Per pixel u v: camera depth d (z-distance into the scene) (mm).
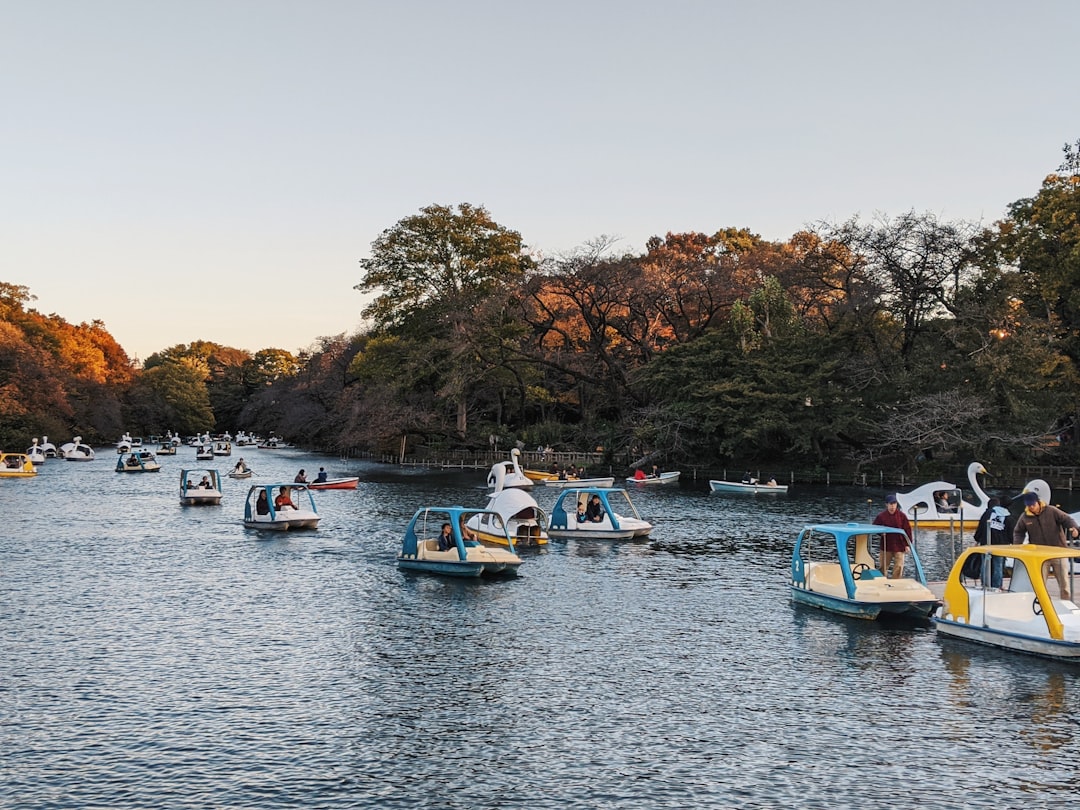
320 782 14570
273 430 182625
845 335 76688
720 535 43531
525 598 28266
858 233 73562
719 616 25812
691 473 83312
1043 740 16250
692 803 13867
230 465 104688
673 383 82688
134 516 50844
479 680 19797
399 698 18594
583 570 33375
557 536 42500
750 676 20031
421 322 99625
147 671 20344
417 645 22656
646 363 87375
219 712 17734
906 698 18516
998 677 19734
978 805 13812
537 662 21188
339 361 142125
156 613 26047
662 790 14320
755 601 27844
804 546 39406
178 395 193625
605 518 42719
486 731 16797
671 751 15883
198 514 52094
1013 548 22172
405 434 100875
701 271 85875
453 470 93938
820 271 78500
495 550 32688
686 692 19000
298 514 45844
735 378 78062
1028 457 70125
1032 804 13844
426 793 14188
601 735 16625
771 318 80875
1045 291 68750
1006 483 70938
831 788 14398
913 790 14305
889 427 70500
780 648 22312
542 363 92375
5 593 28688
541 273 88562
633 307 87500
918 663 20891
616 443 90125
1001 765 15219
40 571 32625
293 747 15992
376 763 15320
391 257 100625
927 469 74625
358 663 21062
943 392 69812
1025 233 72250
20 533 43125
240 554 36938
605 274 86000
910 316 73688
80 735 16516
